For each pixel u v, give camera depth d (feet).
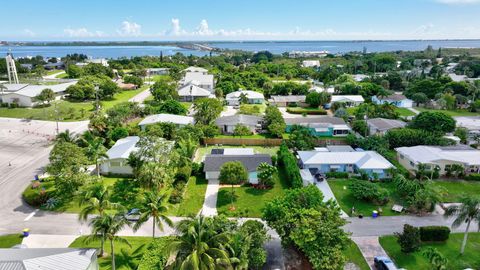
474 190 188.55
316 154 216.13
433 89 427.74
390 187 191.42
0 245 133.08
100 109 334.24
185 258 98.73
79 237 139.54
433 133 254.88
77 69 570.46
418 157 212.43
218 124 290.97
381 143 240.73
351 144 257.14
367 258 129.49
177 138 235.81
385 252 133.28
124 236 140.77
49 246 132.98
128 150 208.85
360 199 176.35
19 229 144.87
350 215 161.89
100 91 403.75
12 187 184.03
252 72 621.31
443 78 474.49
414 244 128.88
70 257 101.91
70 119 319.06
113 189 182.70
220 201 173.47
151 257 117.60
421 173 199.72
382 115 318.04
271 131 272.51
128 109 315.58
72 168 164.76
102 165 202.08
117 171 202.59
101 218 113.29
